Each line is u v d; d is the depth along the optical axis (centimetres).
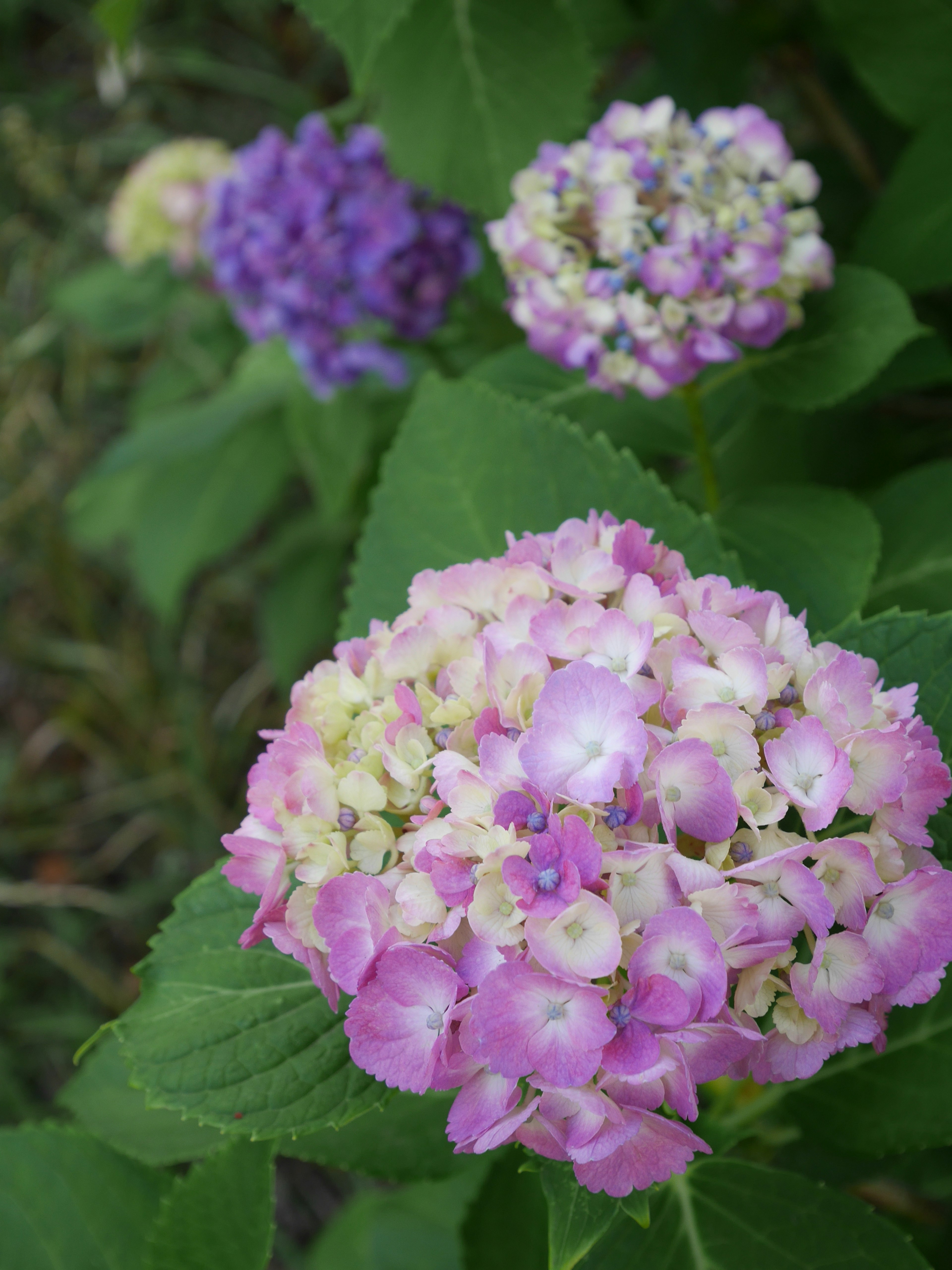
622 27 103
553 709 57
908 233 87
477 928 55
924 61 91
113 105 186
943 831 63
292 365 129
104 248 178
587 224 78
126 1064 63
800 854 56
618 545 62
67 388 173
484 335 107
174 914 65
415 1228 95
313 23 78
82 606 160
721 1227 64
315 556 138
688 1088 54
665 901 55
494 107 86
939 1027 67
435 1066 55
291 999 63
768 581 78
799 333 80
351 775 58
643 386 78
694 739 56
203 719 156
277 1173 127
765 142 78
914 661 65
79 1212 71
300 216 99
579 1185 57
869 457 96
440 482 75
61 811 154
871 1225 63
